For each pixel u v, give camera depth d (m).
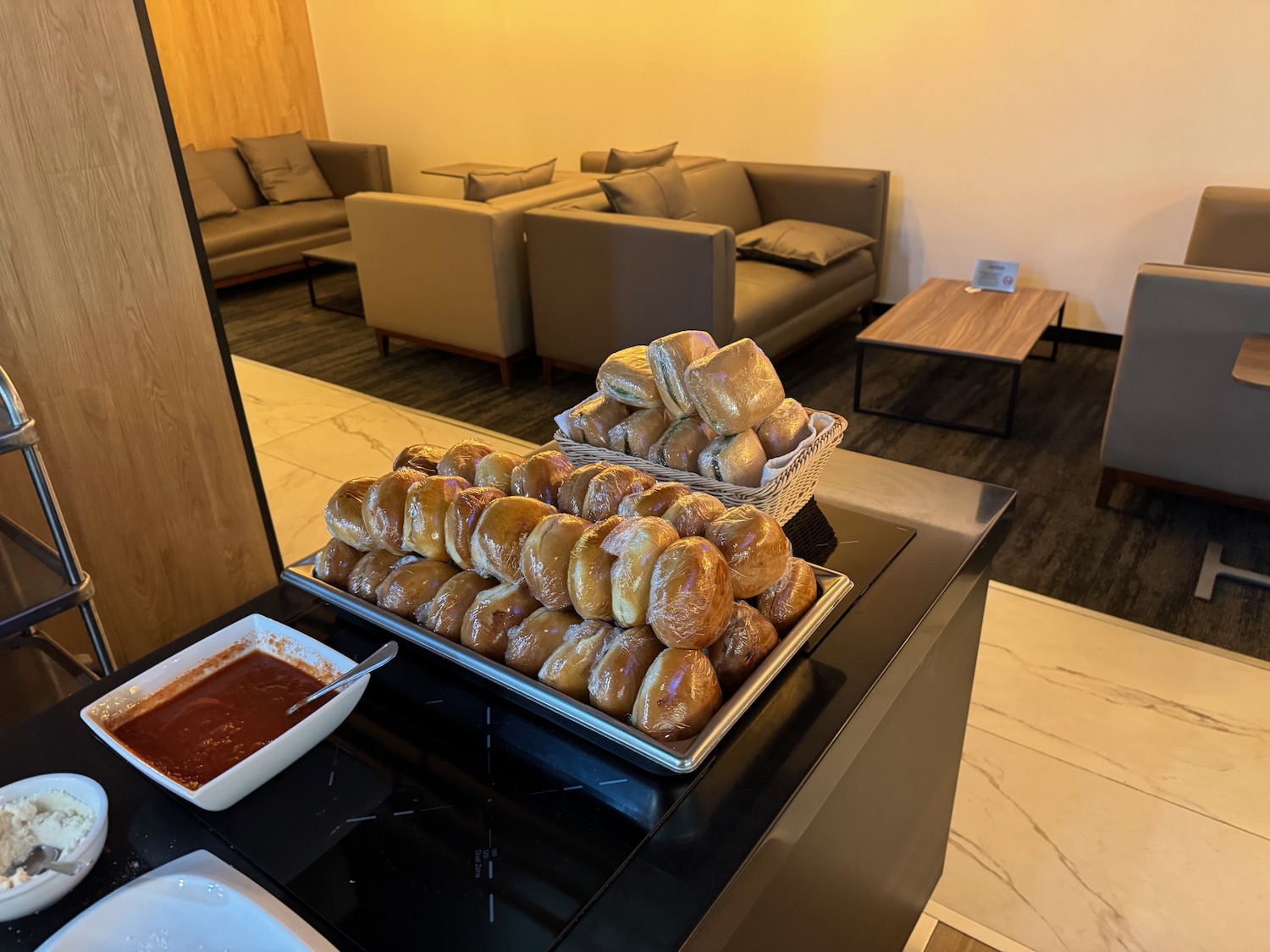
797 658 0.86
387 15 5.85
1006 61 3.94
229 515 2.11
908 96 4.22
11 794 0.72
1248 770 1.83
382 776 0.75
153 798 0.74
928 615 0.93
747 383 1.01
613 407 1.16
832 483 1.22
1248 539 2.60
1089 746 1.90
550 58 5.27
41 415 1.72
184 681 0.85
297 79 6.29
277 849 0.69
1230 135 3.59
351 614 0.93
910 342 3.25
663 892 0.63
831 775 0.76
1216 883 1.59
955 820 1.73
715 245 3.21
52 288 1.68
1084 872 1.62
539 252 3.65
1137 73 3.69
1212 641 2.19
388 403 3.77
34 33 1.57
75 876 0.65
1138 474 2.70
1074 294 4.15
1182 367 2.49
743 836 0.67
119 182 1.74
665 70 4.89
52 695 1.61
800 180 4.39
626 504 0.86
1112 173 3.88
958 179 4.24
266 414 3.68
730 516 0.82
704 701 0.73
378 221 3.97
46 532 1.79
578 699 0.77
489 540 0.83
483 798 0.72
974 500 1.16
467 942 0.60
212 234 5.19
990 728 1.95
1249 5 3.40
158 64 1.75
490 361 4.12
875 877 1.09
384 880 0.65
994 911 1.55
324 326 4.81
